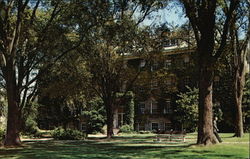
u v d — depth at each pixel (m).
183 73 38.50
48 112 51.84
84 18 25.47
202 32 19.78
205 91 19.52
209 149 17.75
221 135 34.16
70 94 36.97
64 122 52.59
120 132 53.03
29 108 39.56
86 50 32.31
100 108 52.28
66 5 25.69
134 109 55.31
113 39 29.88
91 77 35.41
